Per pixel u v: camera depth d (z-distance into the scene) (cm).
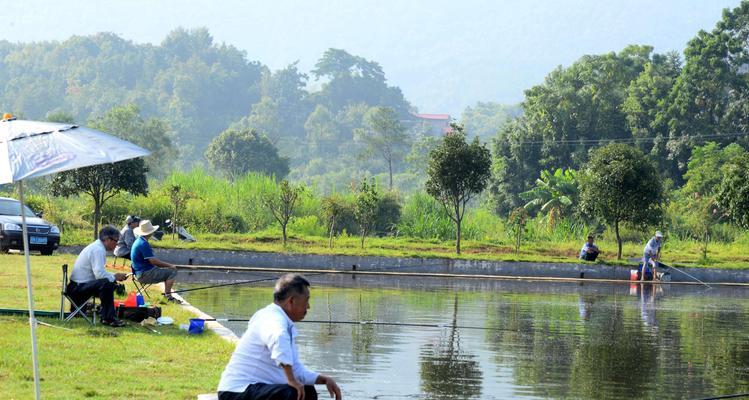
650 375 1291
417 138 17088
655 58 7419
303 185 4781
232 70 19062
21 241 2694
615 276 3247
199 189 4697
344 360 1327
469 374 1248
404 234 4444
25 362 1042
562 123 6881
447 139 3578
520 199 6838
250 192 4594
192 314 1568
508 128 7144
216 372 1058
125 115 10119
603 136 6919
